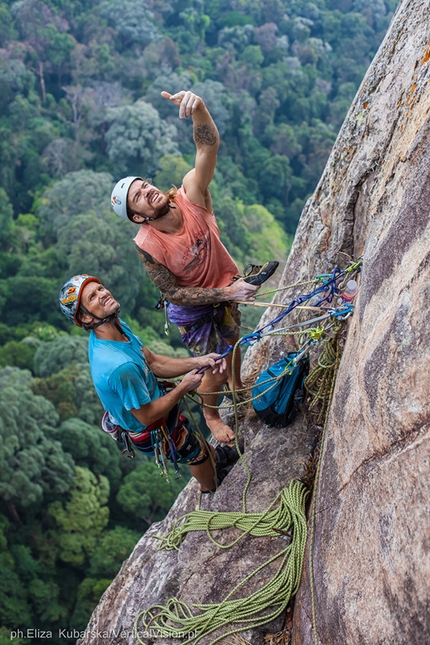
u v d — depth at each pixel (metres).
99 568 23.39
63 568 24.09
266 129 61.91
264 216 52.34
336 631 2.32
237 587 3.16
